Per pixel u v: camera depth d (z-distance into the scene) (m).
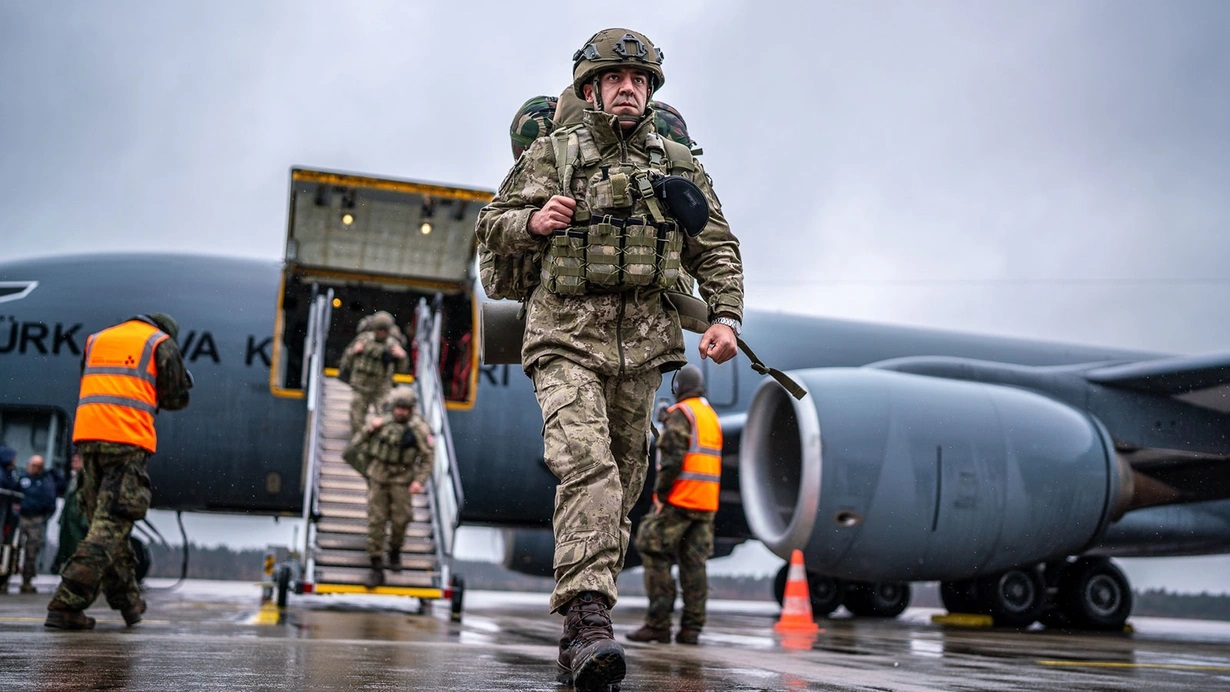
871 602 13.20
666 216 2.52
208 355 10.78
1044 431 9.88
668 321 2.60
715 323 2.59
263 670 2.68
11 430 10.55
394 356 10.14
